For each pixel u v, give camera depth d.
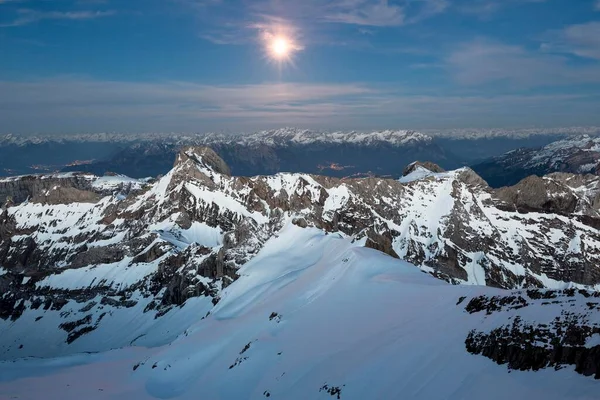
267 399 81.12
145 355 159.88
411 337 78.75
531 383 54.00
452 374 62.31
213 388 100.00
